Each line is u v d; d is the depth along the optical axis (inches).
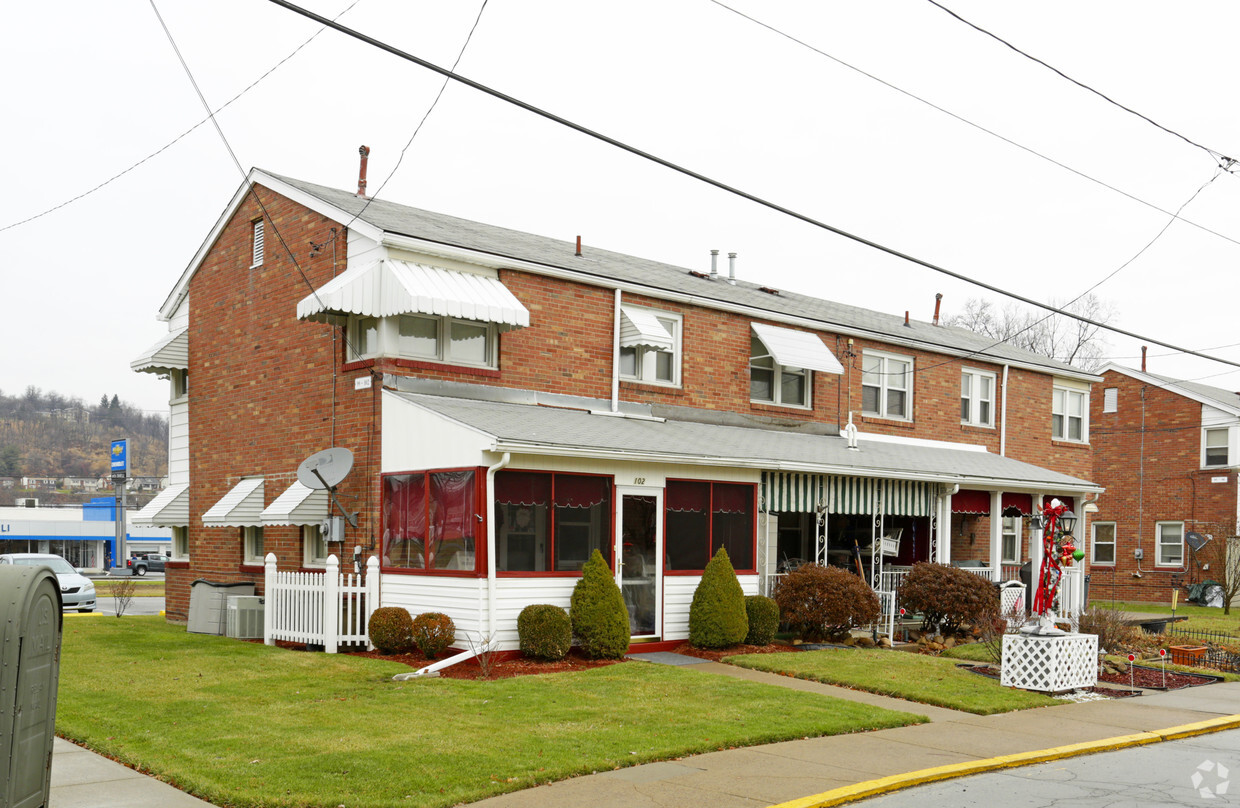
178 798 305.3
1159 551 1421.0
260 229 788.0
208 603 728.3
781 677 563.5
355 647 622.5
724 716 436.5
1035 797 335.3
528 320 659.4
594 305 748.6
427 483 606.2
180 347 883.4
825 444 846.5
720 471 700.0
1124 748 423.5
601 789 327.0
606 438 632.4
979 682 553.6
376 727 396.5
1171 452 1416.1
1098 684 583.2
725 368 839.1
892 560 967.6
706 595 644.1
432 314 631.8
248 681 499.5
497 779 328.8
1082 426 1190.9
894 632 776.3
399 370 650.8
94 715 410.3
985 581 759.1
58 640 284.0
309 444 711.1
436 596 595.2
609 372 754.8
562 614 576.4
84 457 4672.7
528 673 538.0
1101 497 1488.7
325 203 698.8
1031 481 920.3
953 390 1026.1
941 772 360.5
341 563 666.2
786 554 920.9
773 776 348.2
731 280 1035.9
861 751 391.9
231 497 764.0
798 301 1015.6
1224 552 1286.9
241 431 793.6
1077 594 935.0
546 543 605.6
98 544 2800.2
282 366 746.2
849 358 933.2
